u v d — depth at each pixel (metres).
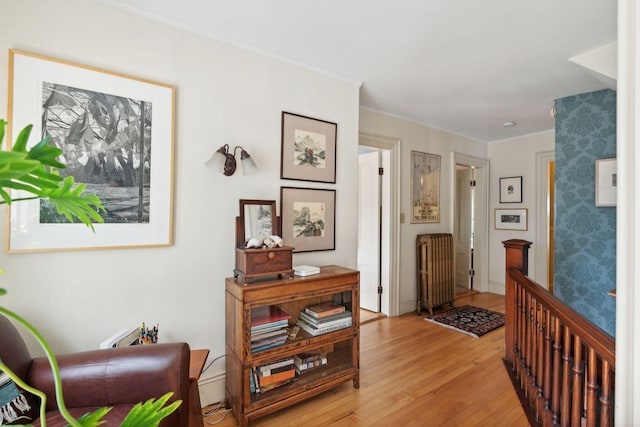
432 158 4.18
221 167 1.95
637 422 0.76
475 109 3.50
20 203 1.52
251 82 2.20
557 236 3.10
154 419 0.55
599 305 2.82
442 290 3.97
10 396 1.13
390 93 3.05
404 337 3.12
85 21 1.67
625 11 0.78
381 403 2.04
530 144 4.51
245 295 1.79
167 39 1.89
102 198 1.70
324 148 2.56
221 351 2.09
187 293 1.97
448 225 4.42
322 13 1.83
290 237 2.38
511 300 2.43
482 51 2.25
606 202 2.77
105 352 1.33
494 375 2.38
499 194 4.84
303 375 2.09
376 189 3.89
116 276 1.75
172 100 1.89
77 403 1.27
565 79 2.68
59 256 1.61
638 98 0.76
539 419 1.77
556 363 1.62
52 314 1.59
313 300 2.09
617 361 0.80
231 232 2.12
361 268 4.08
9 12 1.51
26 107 1.52
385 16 1.85
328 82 2.59
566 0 1.70
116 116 1.73
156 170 1.85
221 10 1.81
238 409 1.82
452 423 1.85
